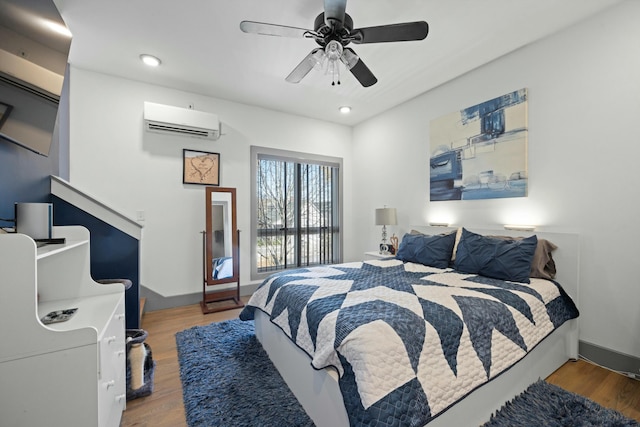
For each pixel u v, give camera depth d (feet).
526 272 6.52
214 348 7.13
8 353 2.94
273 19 6.67
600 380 5.83
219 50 7.92
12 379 2.97
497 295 5.48
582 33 6.70
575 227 6.87
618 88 6.19
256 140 12.19
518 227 7.80
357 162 14.56
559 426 4.40
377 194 13.28
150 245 10.09
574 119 6.86
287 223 13.21
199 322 9.02
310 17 6.61
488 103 8.61
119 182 9.58
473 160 9.06
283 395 5.30
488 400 4.48
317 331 4.51
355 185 14.71
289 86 10.26
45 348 3.08
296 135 13.23
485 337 4.52
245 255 11.93
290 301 5.77
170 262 10.42
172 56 8.25
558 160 7.16
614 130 6.26
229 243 11.19
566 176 7.02
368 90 10.59
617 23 6.18
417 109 11.16
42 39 4.59
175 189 10.52
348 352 3.75
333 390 4.01
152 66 8.82
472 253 7.54
